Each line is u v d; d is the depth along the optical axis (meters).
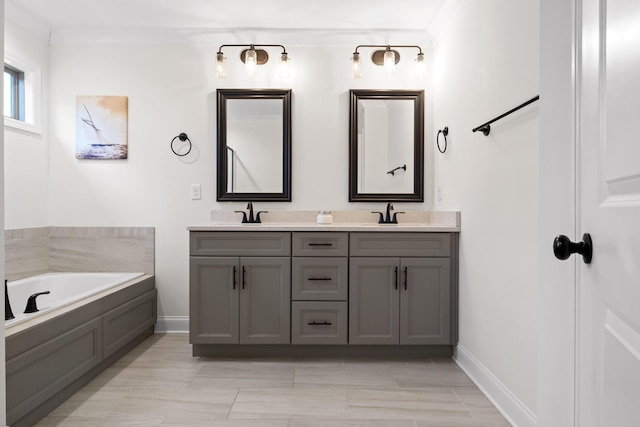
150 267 2.93
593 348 0.76
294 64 2.93
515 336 1.68
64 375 1.85
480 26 2.04
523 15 1.60
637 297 0.60
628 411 0.62
